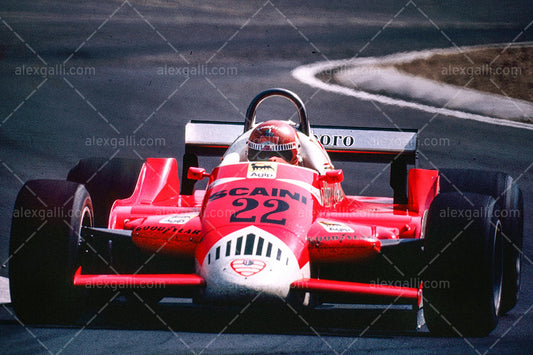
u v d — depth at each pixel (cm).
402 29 6506
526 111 3975
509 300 1435
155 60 4684
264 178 1302
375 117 3556
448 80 4678
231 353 1002
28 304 1147
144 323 1184
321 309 1346
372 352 1039
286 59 4997
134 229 1219
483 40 6247
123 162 1570
